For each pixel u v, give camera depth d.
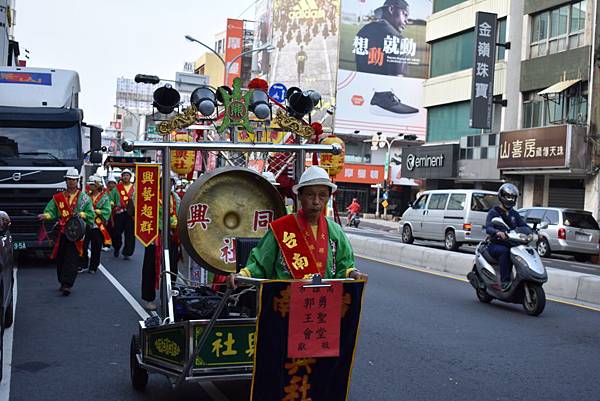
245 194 5.74
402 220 24.09
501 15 34.00
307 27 56.59
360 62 57.22
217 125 6.27
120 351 7.16
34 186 13.09
